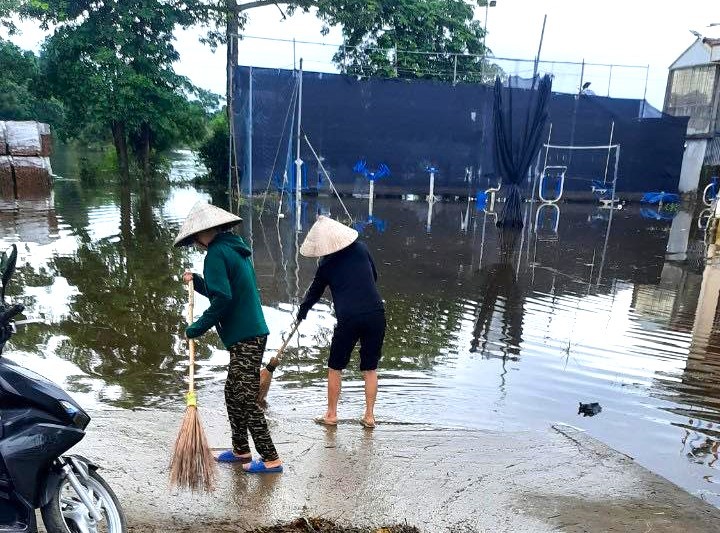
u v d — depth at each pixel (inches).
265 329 144.5
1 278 101.9
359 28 966.4
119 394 202.4
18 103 1134.4
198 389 209.9
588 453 170.2
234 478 141.3
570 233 650.2
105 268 382.0
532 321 318.3
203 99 1007.6
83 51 900.6
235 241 140.9
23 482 95.0
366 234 584.4
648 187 947.3
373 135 879.7
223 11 908.0
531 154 682.2
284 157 824.3
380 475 147.8
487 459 162.2
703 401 222.1
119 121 915.4
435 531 123.5
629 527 129.5
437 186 911.7
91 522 103.3
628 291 397.4
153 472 140.2
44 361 229.0
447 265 455.5
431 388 222.8
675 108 1049.5
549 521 130.1
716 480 165.8
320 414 193.9
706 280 439.5
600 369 250.7
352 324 175.5
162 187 920.3
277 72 805.2
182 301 315.9
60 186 870.4
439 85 877.2
